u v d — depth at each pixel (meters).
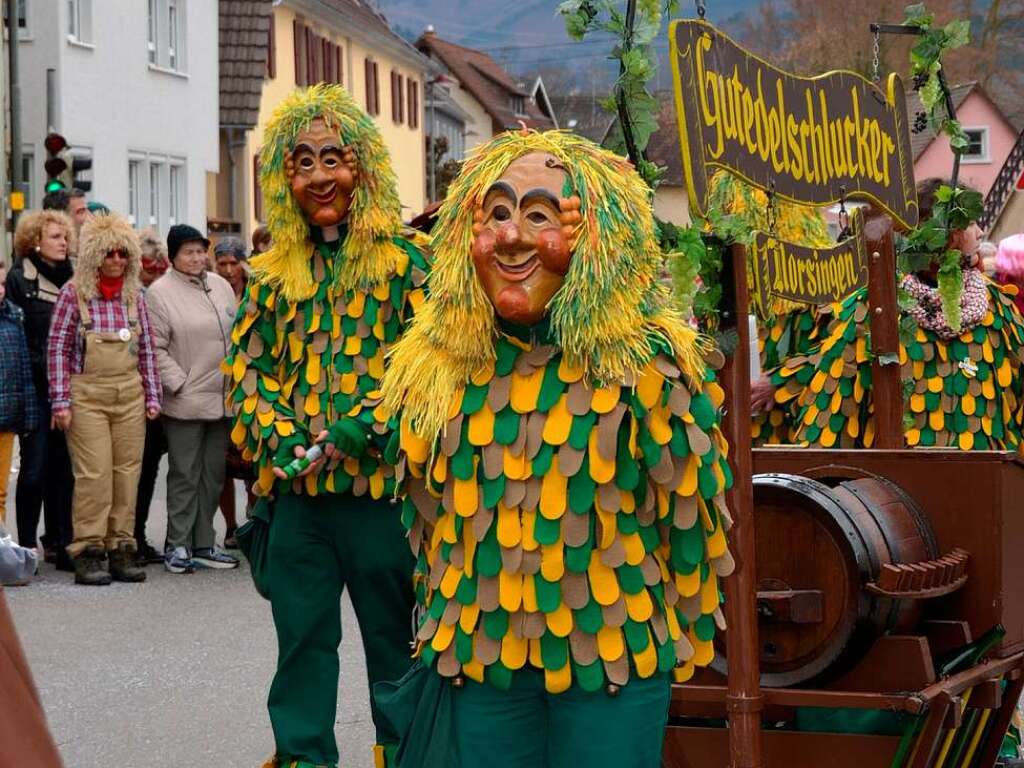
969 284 6.05
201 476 10.70
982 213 5.73
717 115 4.37
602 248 3.77
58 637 8.57
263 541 5.85
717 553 3.96
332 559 5.74
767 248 4.82
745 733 4.36
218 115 35.12
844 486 4.69
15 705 2.87
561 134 3.87
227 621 9.02
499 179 3.80
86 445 9.96
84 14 28.53
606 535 3.84
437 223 3.93
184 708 7.15
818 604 4.47
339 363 5.72
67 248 10.36
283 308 5.78
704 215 4.27
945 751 4.67
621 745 3.83
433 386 3.95
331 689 5.79
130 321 10.02
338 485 5.62
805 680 4.52
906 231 5.66
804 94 4.86
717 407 4.00
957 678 4.56
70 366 9.94
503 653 3.87
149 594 9.78
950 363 6.06
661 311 3.95
